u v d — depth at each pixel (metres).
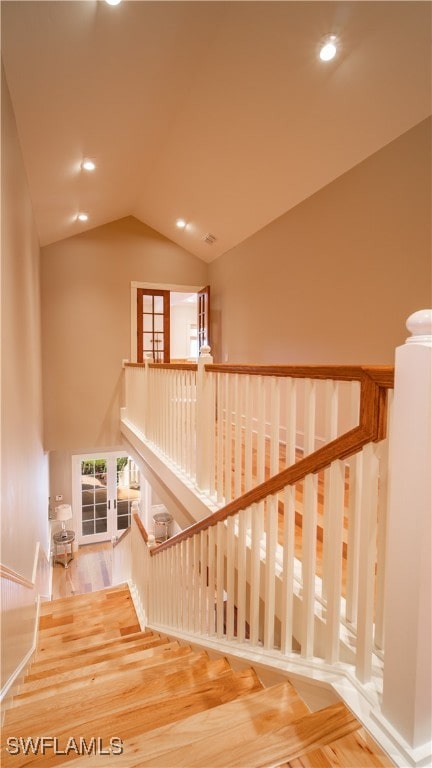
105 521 7.88
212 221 5.45
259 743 1.03
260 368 1.82
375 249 3.25
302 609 1.40
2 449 2.31
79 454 7.56
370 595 1.13
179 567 2.58
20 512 2.95
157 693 1.64
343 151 3.36
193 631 2.31
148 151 4.38
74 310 6.07
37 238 5.12
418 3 2.22
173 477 3.21
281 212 4.51
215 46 3.02
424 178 2.80
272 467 1.75
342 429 3.34
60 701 1.65
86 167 4.14
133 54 2.82
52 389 5.98
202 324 6.68
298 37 2.67
